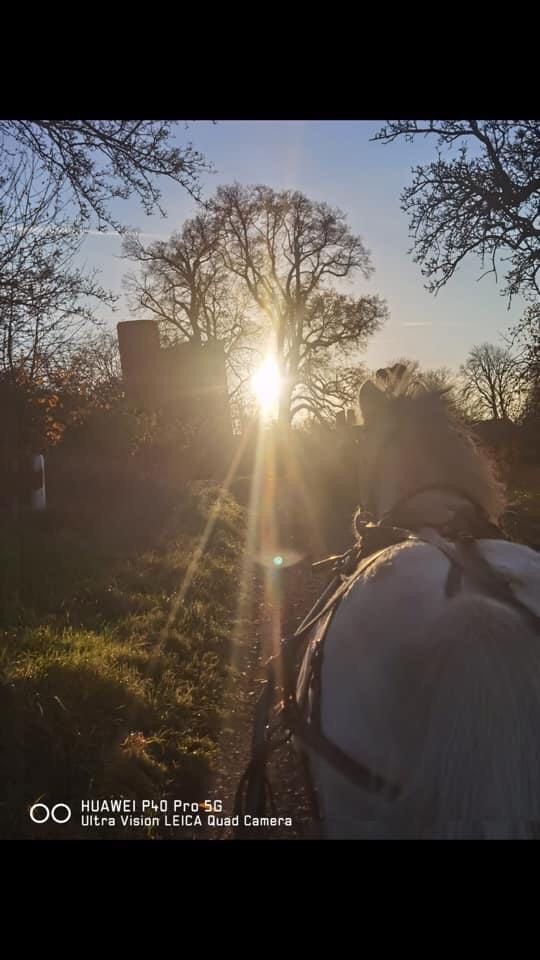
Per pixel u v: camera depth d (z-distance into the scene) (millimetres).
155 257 53688
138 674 7141
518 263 17453
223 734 6664
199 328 54688
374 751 2549
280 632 10422
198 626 9633
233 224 53875
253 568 15031
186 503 19078
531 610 2535
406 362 3588
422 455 3250
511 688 2309
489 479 3297
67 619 8375
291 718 3244
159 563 12586
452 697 2326
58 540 11828
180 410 29203
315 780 3000
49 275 8664
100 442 17359
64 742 5383
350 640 2740
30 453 12648
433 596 2598
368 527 3264
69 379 12109
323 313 55375
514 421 24234
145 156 8031
